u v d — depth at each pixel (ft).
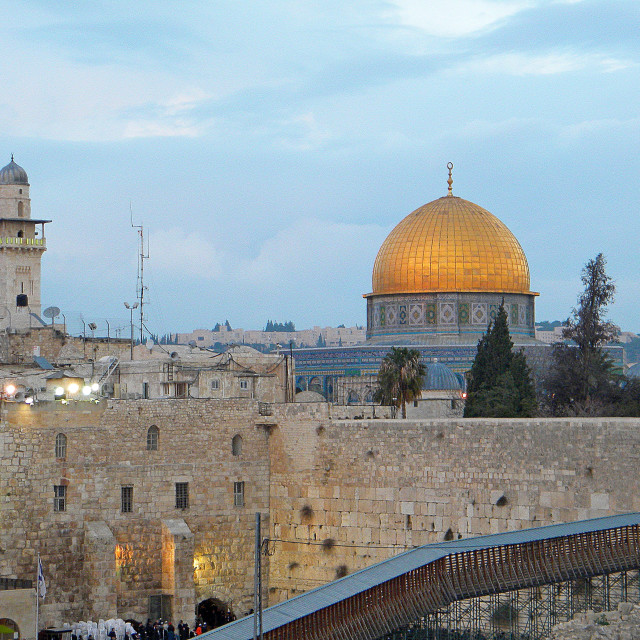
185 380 470.39
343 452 406.82
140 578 400.88
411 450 396.16
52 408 390.21
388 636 322.34
